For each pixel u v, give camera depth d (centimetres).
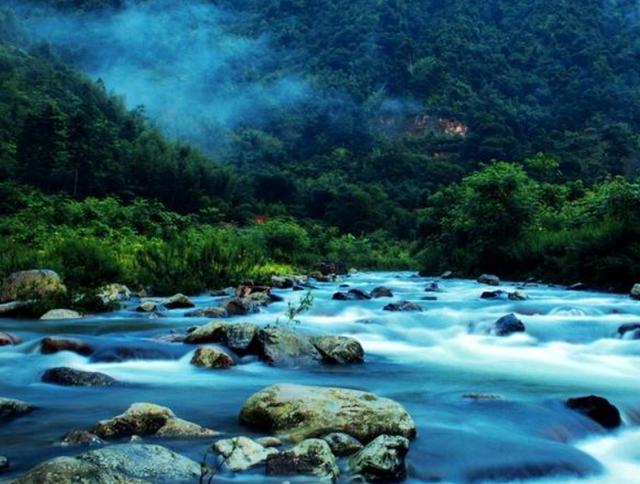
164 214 4009
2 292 1354
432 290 2017
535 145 8988
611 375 854
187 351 874
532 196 2694
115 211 3684
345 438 477
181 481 397
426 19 15325
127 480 365
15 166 5103
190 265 1906
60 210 3391
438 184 8500
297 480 413
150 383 724
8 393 661
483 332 1145
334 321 1262
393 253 5419
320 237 5300
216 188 6812
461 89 12156
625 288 1928
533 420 590
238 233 4088
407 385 751
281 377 773
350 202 6881
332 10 16875
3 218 3400
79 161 5253
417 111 11944
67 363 812
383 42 14250
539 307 1426
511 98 11931
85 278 1593
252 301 1433
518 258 2527
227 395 668
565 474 478
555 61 12825
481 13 15438
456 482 446
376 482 426
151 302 1408
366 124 11619
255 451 447
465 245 2988
